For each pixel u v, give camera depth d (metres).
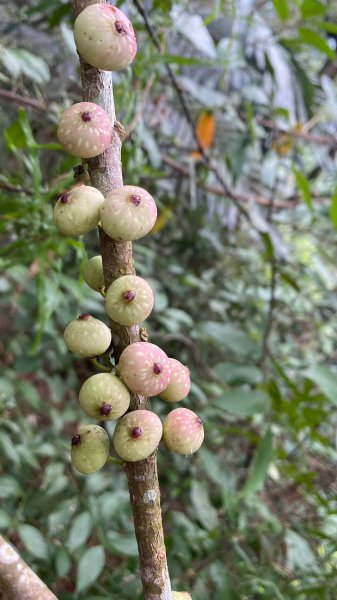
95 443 0.18
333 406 0.63
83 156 0.18
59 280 0.45
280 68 0.60
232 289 0.78
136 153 0.46
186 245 0.78
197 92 0.58
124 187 0.18
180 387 0.20
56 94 0.57
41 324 0.40
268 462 0.46
